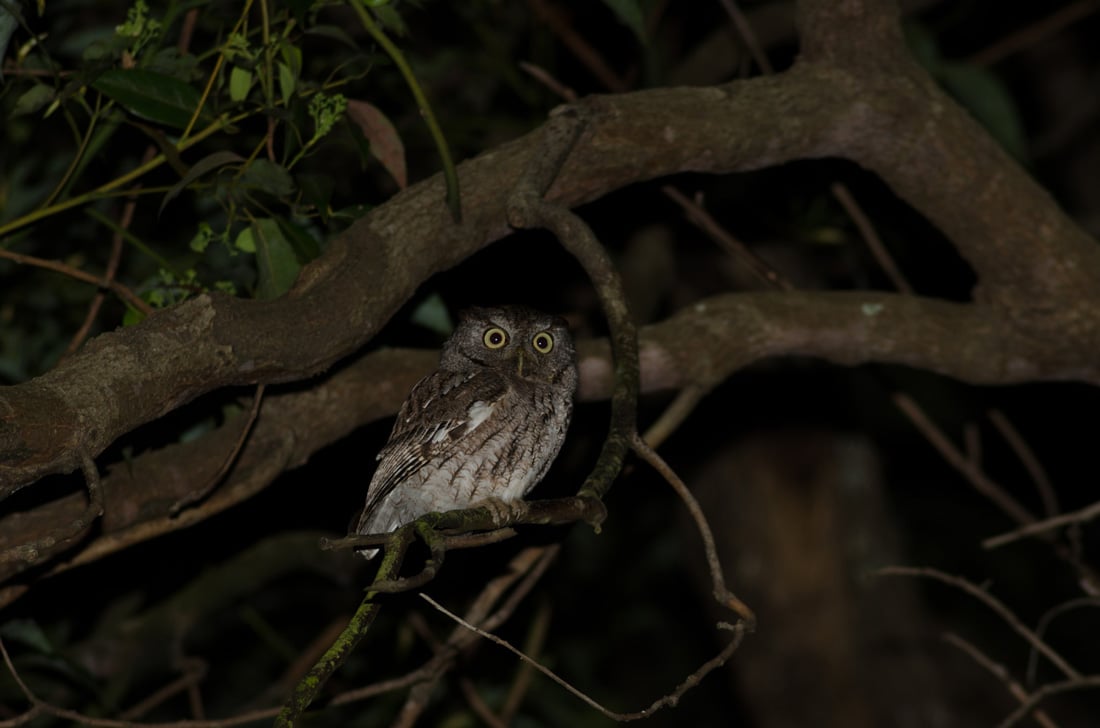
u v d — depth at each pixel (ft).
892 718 47.34
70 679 36.45
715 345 30.99
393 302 24.35
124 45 24.44
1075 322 30.86
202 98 24.00
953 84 35.35
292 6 23.36
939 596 68.33
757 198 41.83
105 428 19.35
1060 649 66.74
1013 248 30.37
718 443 50.52
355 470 40.42
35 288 34.96
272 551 39.06
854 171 38.34
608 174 27.30
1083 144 55.83
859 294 31.83
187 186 25.50
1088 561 67.41
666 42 48.85
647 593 64.59
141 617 38.14
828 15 29.04
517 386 29.81
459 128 39.78
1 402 18.16
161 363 20.45
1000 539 30.48
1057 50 56.75
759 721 48.34
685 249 50.19
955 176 29.71
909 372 60.13
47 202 25.21
